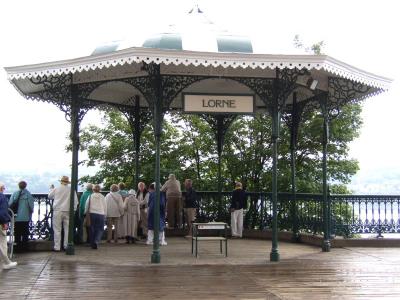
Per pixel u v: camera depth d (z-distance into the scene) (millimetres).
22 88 12820
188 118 20531
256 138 19938
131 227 13953
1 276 9008
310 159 19625
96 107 15398
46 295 7492
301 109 14555
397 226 13734
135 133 15711
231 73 11852
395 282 8484
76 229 13594
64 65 10633
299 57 10227
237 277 8898
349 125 19500
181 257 11227
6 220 9680
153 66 10602
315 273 9312
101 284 8289
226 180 20312
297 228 14352
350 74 11180
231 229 15586
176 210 16000
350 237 13539
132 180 20000
